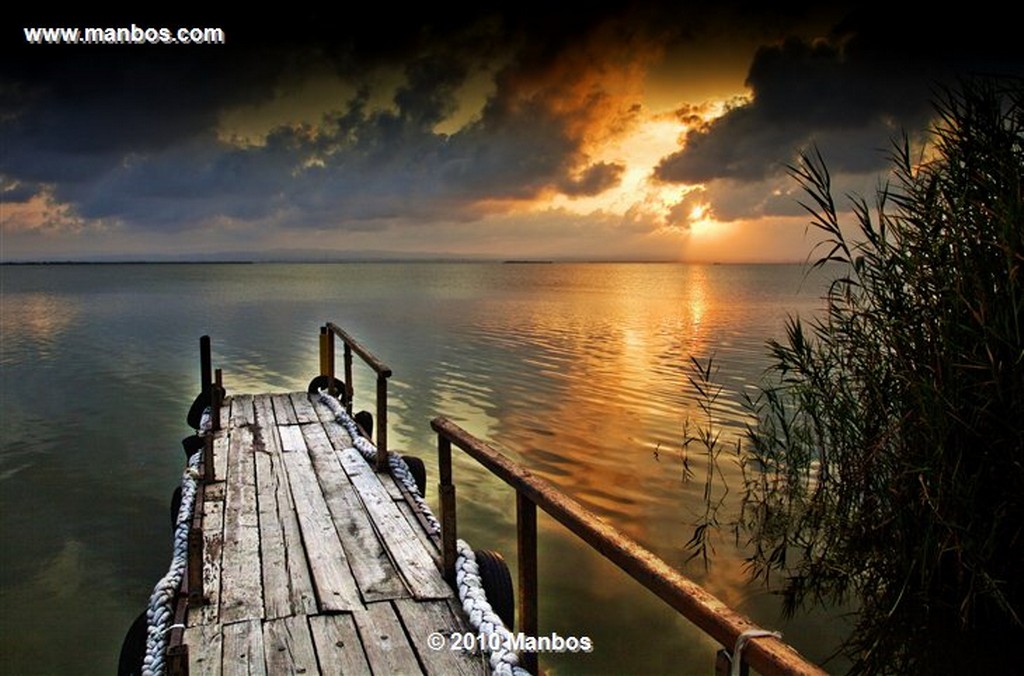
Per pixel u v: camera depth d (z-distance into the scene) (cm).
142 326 3197
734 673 153
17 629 605
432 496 876
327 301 5216
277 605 395
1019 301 471
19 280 11500
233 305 4731
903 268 553
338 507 555
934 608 514
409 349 2264
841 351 634
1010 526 489
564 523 249
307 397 1025
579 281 11169
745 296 5950
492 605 418
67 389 1666
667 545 691
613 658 512
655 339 2495
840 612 555
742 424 1182
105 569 721
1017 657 468
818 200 591
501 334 2700
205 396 1029
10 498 922
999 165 515
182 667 287
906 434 551
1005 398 491
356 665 337
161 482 994
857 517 618
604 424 1215
